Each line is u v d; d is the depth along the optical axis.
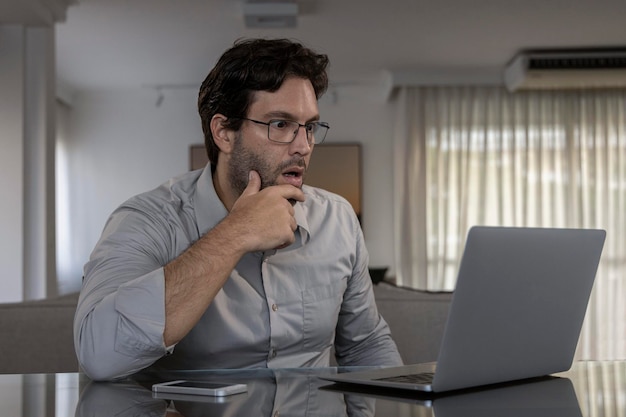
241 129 1.45
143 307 1.14
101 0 4.75
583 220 6.90
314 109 1.46
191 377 1.14
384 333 1.70
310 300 1.52
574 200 6.93
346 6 4.92
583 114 6.95
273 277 1.49
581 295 1.10
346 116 7.36
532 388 1.01
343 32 5.54
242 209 1.28
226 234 1.24
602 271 6.88
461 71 6.80
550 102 6.97
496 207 6.98
